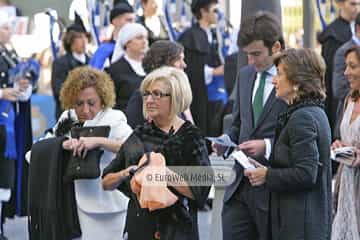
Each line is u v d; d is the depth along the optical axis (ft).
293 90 31.63
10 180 49.55
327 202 31.81
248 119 34.73
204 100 59.98
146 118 31.55
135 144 30.99
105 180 31.63
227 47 62.28
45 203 34.27
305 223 31.35
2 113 49.39
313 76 31.50
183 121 31.27
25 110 51.08
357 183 36.22
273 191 31.78
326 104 59.31
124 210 34.99
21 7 75.87
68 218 34.45
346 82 50.72
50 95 71.61
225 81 58.08
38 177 34.45
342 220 36.55
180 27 66.95
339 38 59.77
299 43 78.54
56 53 70.69
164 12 65.92
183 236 30.32
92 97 35.32
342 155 35.65
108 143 34.14
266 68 34.42
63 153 34.32
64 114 36.14
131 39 48.24
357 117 36.40
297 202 31.40
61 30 71.05
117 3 63.36
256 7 44.83
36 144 34.60
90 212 34.53
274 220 32.09
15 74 49.67
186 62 60.03
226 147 34.81
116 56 49.21
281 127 31.89
